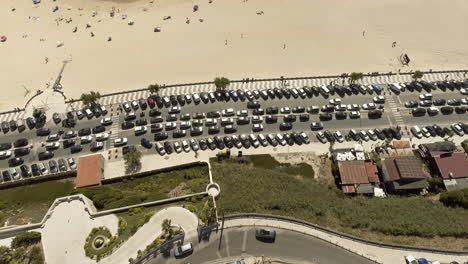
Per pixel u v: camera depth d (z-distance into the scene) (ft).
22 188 285.84
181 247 221.46
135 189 278.87
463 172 282.97
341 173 285.02
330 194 274.77
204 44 399.44
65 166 301.63
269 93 349.20
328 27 416.46
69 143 315.17
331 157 307.58
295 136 319.06
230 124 329.72
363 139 318.86
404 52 392.47
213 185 260.21
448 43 400.47
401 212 253.44
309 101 345.92
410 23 418.92
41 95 351.25
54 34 409.90
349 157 295.28
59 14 431.84
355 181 280.72
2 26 417.08
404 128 327.47
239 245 227.61
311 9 434.71
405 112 338.34
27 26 418.10
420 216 250.16
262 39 404.57
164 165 302.86
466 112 336.90
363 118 333.62
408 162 284.82
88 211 240.32
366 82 362.33
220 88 355.15
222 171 284.00
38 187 286.25
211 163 298.35
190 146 315.99
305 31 412.77
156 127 324.80
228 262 220.02
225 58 386.52
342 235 233.14
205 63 381.81
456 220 247.09
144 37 406.41
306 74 371.76
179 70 375.45
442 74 370.53
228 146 314.35
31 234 227.20
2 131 323.98
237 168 289.12
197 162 293.84
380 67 377.91
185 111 339.36
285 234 233.35
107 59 385.50
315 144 318.04
